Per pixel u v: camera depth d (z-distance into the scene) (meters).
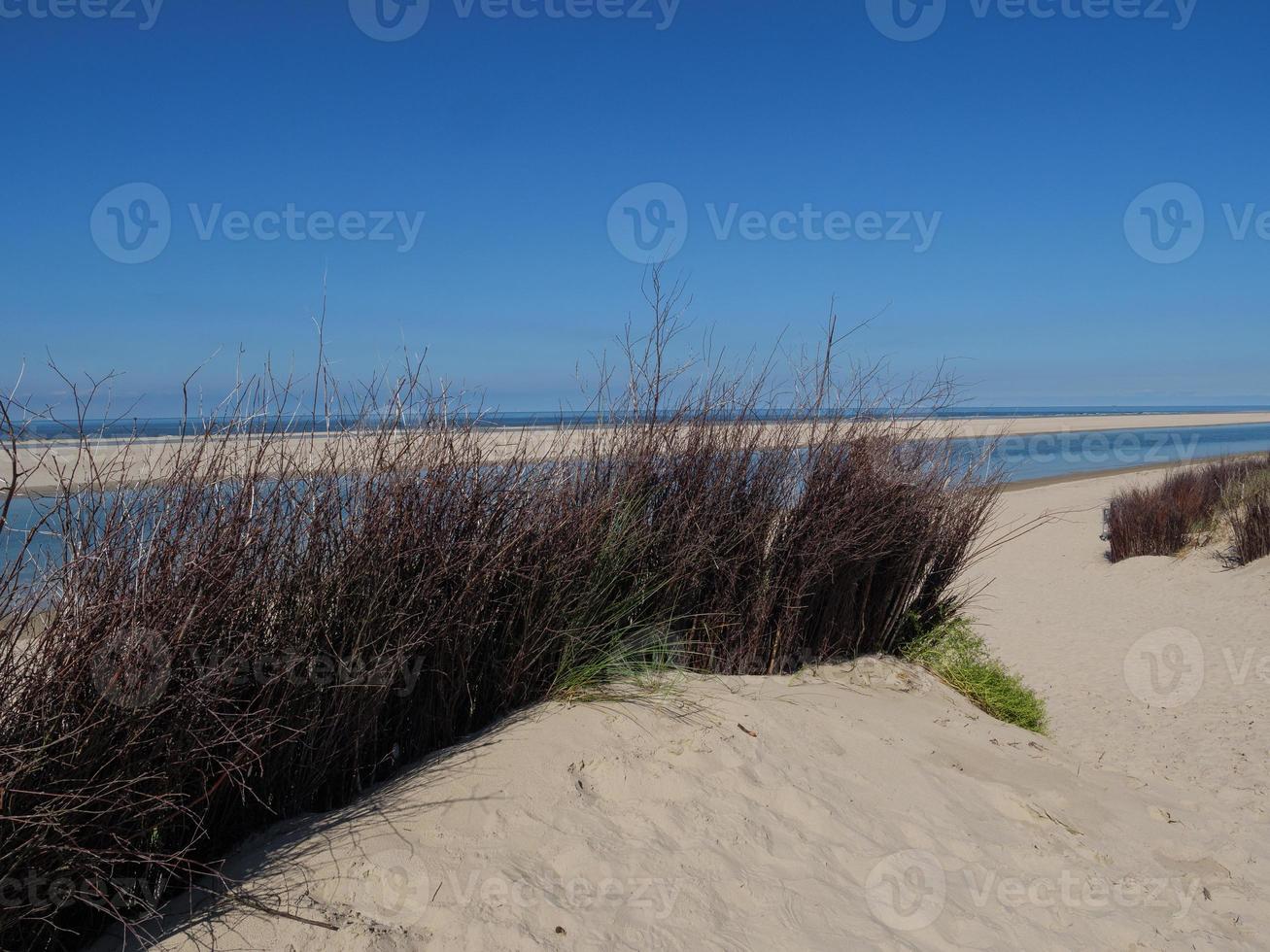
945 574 6.08
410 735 3.49
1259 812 4.67
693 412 5.05
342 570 3.14
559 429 4.61
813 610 5.31
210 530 2.76
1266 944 3.25
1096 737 6.55
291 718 2.89
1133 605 11.66
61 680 2.34
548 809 3.13
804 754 3.94
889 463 5.58
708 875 2.97
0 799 2.17
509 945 2.46
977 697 5.72
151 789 2.50
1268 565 11.75
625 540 4.43
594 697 3.96
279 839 2.83
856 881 3.16
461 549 3.60
